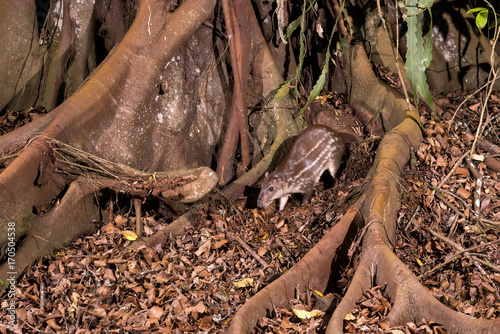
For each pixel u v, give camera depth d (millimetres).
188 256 5383
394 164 5641
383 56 7945
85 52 6957
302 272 4652
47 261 5152
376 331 3932
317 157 6520
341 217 5379
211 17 6707
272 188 6242
